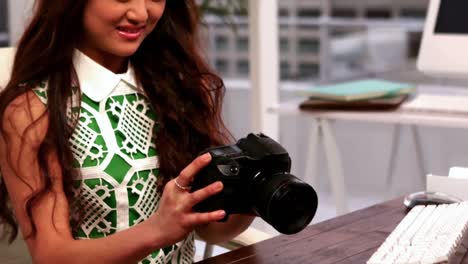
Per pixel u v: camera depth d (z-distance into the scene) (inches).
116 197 52.2
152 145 54.8
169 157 54.5
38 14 52.4
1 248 68.6
